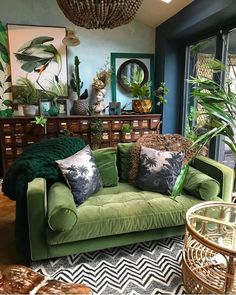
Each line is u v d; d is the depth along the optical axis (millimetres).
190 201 2078
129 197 2150
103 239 1908
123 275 1826
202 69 3359
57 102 3830
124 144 2686
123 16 1729
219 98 1953
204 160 2439
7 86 3709
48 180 2053
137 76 4066
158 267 1908
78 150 2408
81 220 1806
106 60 3963
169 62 3766
